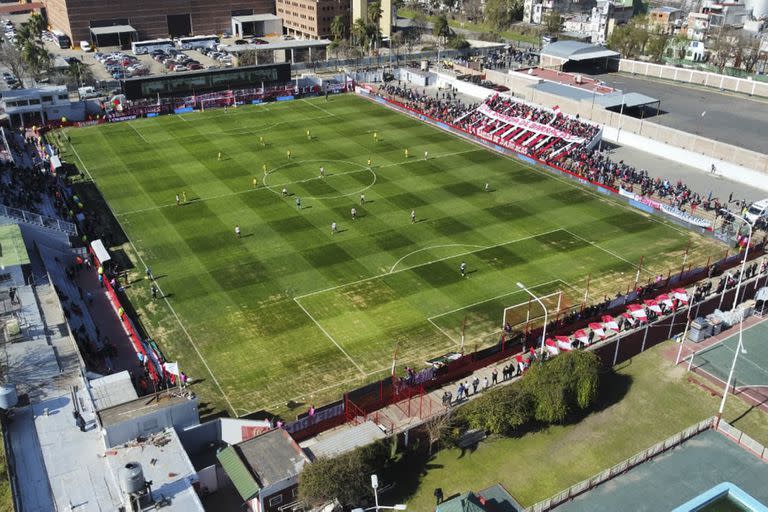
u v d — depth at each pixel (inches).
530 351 2283.5
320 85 5876.0
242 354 2298.2
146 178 3858.3
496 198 3612.2
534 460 1850.4
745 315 2564.0
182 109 5255.9
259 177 3860.7
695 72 6151.6
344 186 3740.2
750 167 3996.1
